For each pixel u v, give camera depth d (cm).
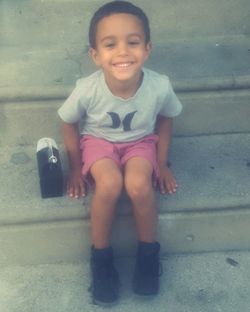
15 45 287
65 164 247
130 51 209
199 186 238
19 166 246
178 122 263
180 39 292
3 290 227
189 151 257
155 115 229
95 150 226
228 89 257
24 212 226
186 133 267
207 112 262
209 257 242
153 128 235
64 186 237
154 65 268
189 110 260
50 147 229
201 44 286
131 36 207
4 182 238
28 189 235
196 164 249
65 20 286
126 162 224
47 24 287
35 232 231
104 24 208
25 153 254
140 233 221
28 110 251
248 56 275
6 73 261
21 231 229
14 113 251
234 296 225
